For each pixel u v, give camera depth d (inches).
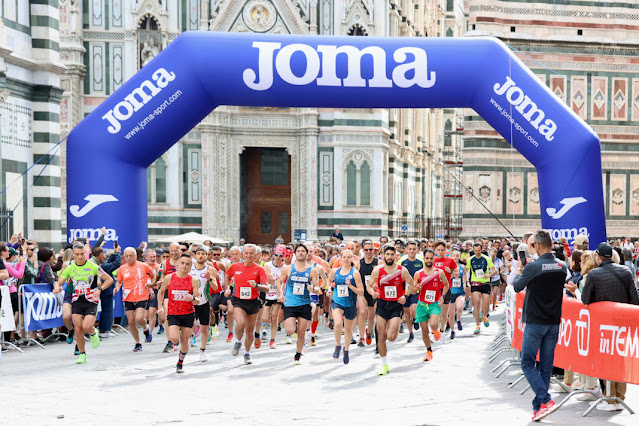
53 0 902.4
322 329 791.1
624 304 343.6
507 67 711.1
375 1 1637.6
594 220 700.0
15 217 857.5
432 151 2240.4
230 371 495.8
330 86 706.2
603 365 354.6
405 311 665.6
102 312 698.2
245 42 710.5
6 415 358.6
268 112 1601.9
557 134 698.8
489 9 1326.3
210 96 724.0
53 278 653.3
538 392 343.0
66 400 395.9
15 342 629.6
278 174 1680.6
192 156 1582.2
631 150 1368.1
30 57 887.7
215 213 1572.3
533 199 1349.7
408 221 1916.8
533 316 345.1
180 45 714.2
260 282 524.1
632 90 1363.2
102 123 719.7
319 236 1612.9
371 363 532.7
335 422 341.4
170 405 381.1
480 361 542.0
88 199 721.0
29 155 890.1
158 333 734.5
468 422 341.7
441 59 709.3
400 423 339.6
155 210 1571.1
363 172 1616.6
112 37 1567.4
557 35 1346.0
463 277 738.2
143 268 599.2
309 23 1619.1
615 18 1353.3
